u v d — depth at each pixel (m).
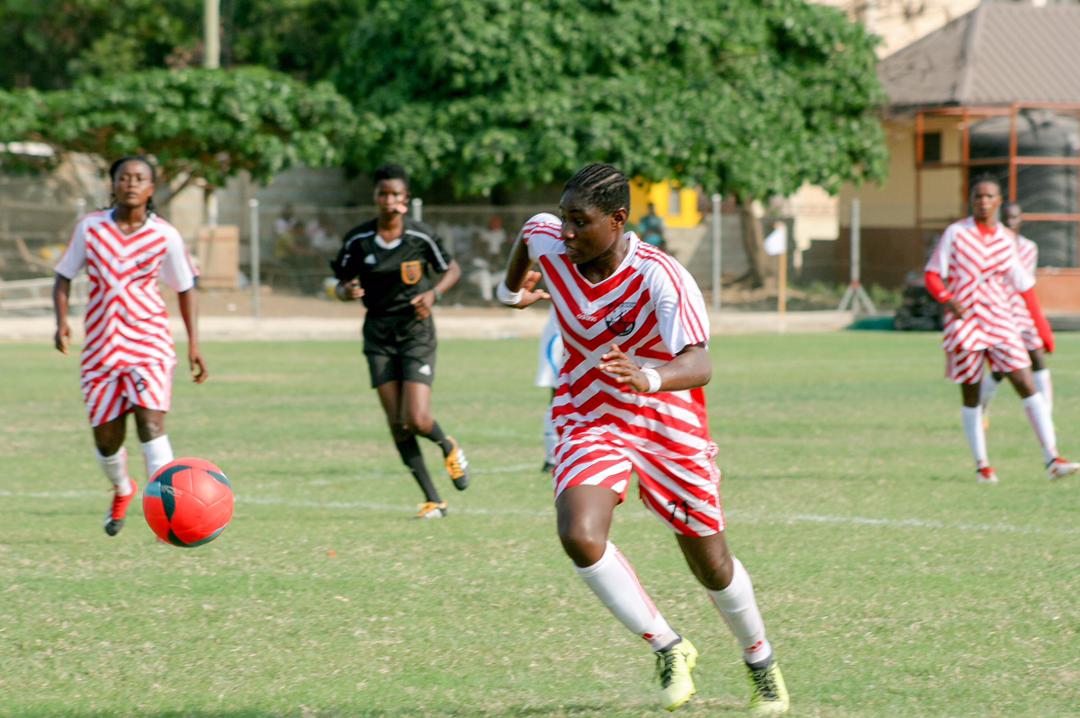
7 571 20.53
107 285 21.94
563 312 13.93
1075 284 80.12
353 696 14.66
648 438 13.75
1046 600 18.64
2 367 55.69
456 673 15.50
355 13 101.44
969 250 28.38
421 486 25.44
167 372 22.36
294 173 103.12
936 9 106.88
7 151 82.25
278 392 47.16
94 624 17.53
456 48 82.19
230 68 105.75
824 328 80.56
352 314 81.81
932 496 27.12
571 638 16.95
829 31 86.12
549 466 30.69
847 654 16.16
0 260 81.19
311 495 27.69
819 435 36.41
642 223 84.69
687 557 14.05
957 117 89.06
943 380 50.88
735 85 84.75
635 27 82.88
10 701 14.46
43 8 101.62
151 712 14.12
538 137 80.75
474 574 20.38
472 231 83.56
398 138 82.88
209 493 17.39
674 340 13.36
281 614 18.05
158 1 103.12
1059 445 34.62
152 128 80.19
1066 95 89.19
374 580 19.95
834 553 21.70
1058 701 14.36
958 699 14.44
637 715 14.05
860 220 96.88
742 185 81.75
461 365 57.59
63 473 30.52
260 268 87.69
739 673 15.59
